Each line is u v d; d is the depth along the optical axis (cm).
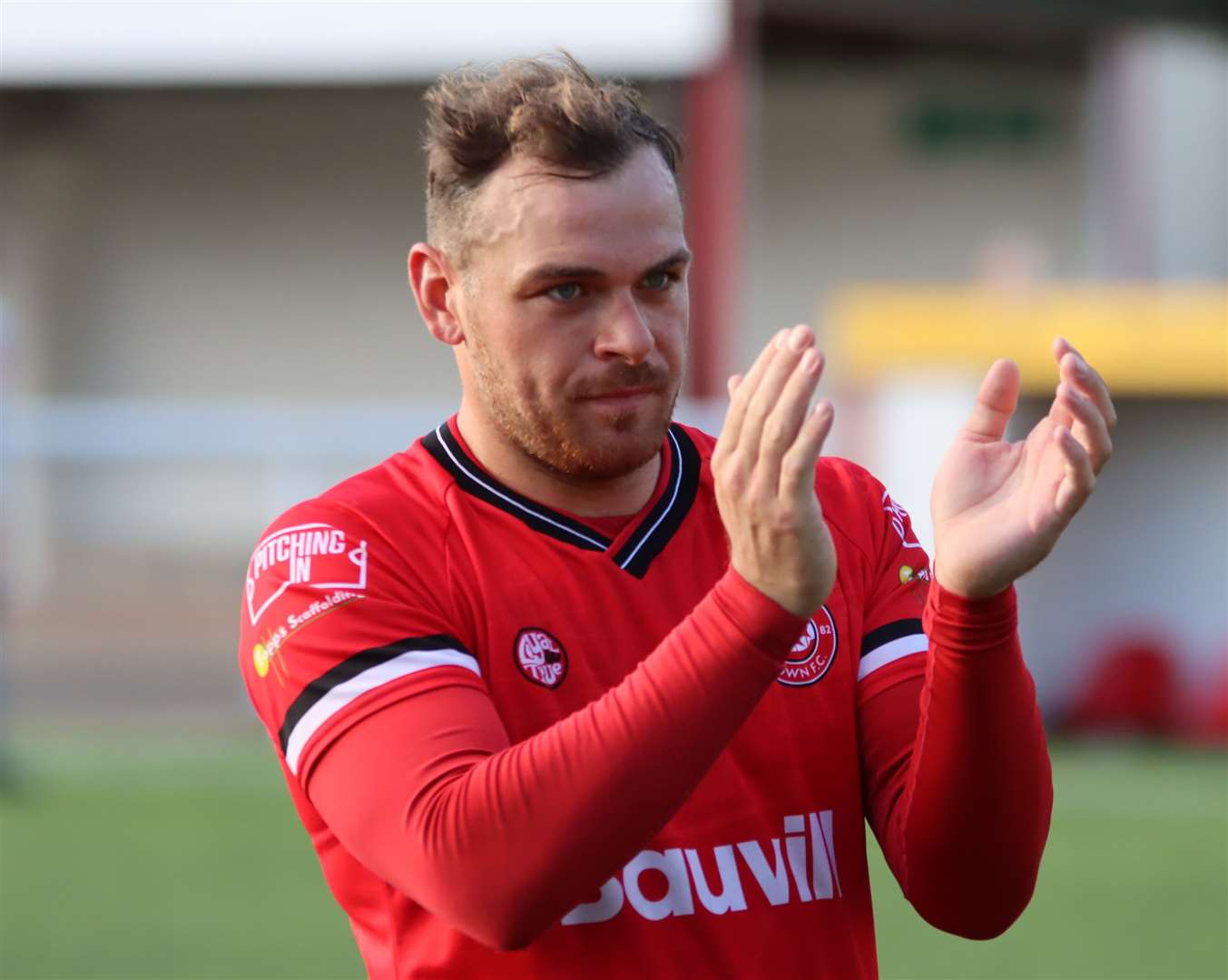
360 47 3931
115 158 5603
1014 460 625
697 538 677
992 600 612
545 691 638
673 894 629
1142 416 3400
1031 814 636
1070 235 5894
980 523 611
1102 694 3347
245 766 2936
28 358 5569
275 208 5625
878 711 682
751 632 564
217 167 5603
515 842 555
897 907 2131
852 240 5925
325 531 652
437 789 576
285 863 2302
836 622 685
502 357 628
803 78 5900
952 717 622
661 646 576
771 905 640
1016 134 5881
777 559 561
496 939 569
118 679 3369
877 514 724
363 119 5584
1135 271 5834
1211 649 3356
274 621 641
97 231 5625
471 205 629
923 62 5878
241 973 1822
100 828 2492
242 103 5588
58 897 2131
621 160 612
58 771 2883
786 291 5938
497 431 663
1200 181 6069
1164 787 2839
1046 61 5859
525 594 648
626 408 623
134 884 2194
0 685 2852
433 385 5644
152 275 5634
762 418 559
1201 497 3366
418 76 3988
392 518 657
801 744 662
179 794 2719
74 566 3381
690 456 694
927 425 3222
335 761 608
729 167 4275
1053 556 3438
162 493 3400
